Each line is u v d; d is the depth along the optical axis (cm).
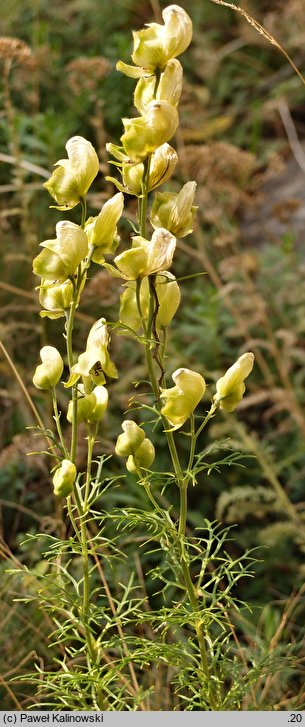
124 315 46
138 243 44
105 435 88
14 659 71
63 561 78
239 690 54
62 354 99
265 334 104
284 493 83
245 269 99
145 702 64
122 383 90
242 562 84
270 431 97
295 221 125
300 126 147
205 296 101
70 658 73
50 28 139
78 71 105
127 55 124
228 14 156
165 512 50
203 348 98
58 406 92
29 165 96
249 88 152
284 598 82
